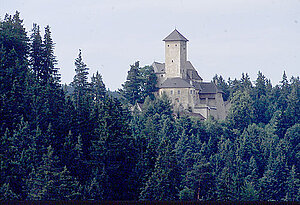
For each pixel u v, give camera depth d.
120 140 181.00
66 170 161.25
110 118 186.50
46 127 185.62
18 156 165.25
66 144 175.75
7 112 184.75
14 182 159.75
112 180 172.75
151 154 178.00
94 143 180.75
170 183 167.00
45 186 154.38
